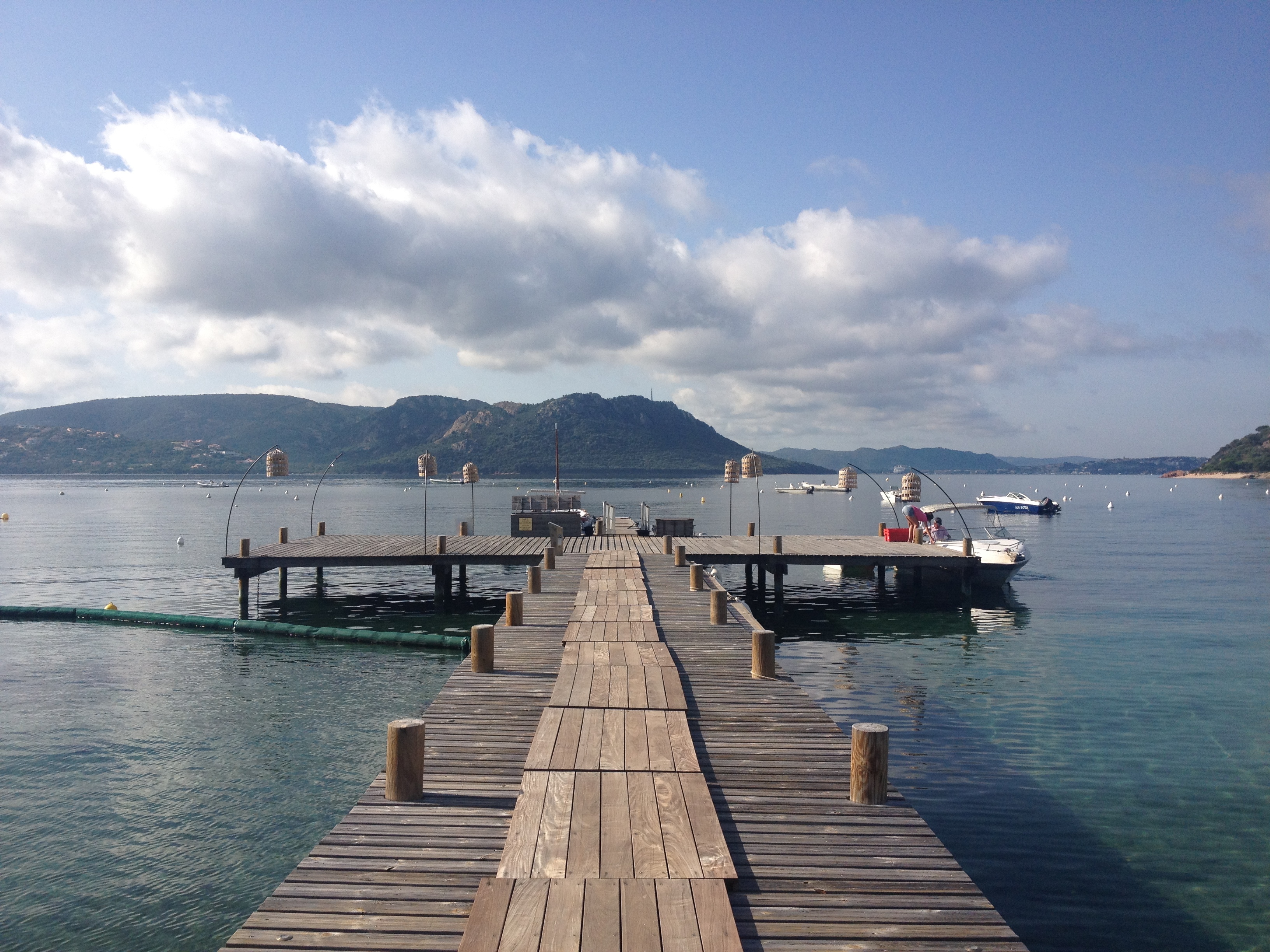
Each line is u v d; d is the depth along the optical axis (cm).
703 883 507
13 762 1107
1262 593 2789
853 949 460
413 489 17362
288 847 868
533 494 3722
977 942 471
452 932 472
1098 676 1608
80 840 880
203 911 743
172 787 1023
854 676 1611
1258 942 696
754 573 3347
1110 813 949
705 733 857
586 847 554
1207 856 848
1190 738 1217
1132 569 3538
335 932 471
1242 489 17712
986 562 2681
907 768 1090
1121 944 695
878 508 9619
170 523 6500
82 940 696
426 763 754
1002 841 878
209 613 2342
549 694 990
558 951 432
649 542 2830
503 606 2492
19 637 1961
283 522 6762
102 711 1344
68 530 5719
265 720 1293
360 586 2977
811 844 593
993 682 1559
